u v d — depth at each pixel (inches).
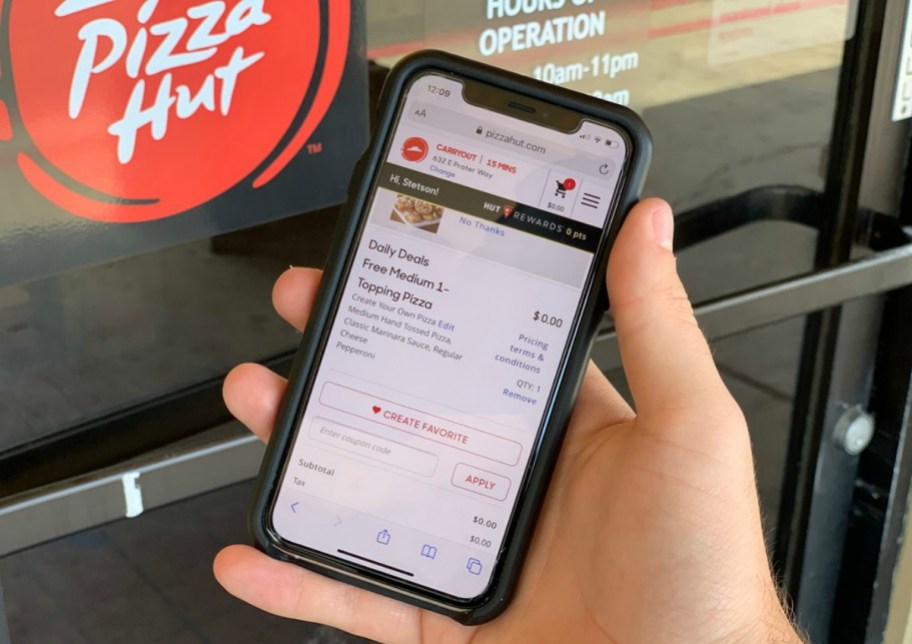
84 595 34.2
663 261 19.1
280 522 20.4
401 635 22.1
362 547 20.4
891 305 34.0
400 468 20.4
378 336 20.4
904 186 32.6
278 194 24.4
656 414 19.4
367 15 24.4
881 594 36.5
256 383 21.6
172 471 23.1
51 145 21.0
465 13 25.9
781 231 34.3
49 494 21.7
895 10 30.0
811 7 30.9
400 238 20.3
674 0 29.0
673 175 31.9
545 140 20.1
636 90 29.7
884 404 34.9
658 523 19.4
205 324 27.1
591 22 27.8
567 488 21.5
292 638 34.9
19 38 20.0
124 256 22.7
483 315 20.3
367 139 25.3
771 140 32.5
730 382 38.6
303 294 22.1
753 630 19.9
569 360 20.0
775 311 30.0
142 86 21.6
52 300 25.2
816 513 35.8
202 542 35.4
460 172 20.2
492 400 20.3
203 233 23.6
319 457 20.5
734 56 30.8
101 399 26.0
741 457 19.4
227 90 22.8
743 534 19.6
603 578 20.2
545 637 21.1
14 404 25.2
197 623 34.3
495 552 20.2
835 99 32.0
